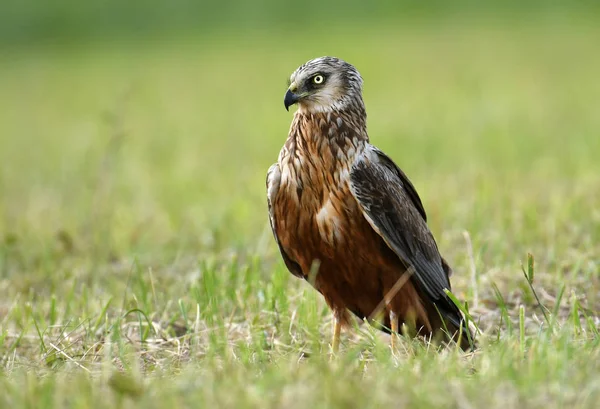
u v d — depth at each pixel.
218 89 37.41
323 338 9.98
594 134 22.89
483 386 6.90
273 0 57.50
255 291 10.95
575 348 7.91
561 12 49.94
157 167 22.30
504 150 21.38
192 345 9.16
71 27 54.34
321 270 9.65
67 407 6.98
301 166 9.41
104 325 9.96
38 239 15.14
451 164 20.36
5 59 48.62
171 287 11.66
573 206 14.61
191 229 15.32
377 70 38.53
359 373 7.57
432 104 29.97
